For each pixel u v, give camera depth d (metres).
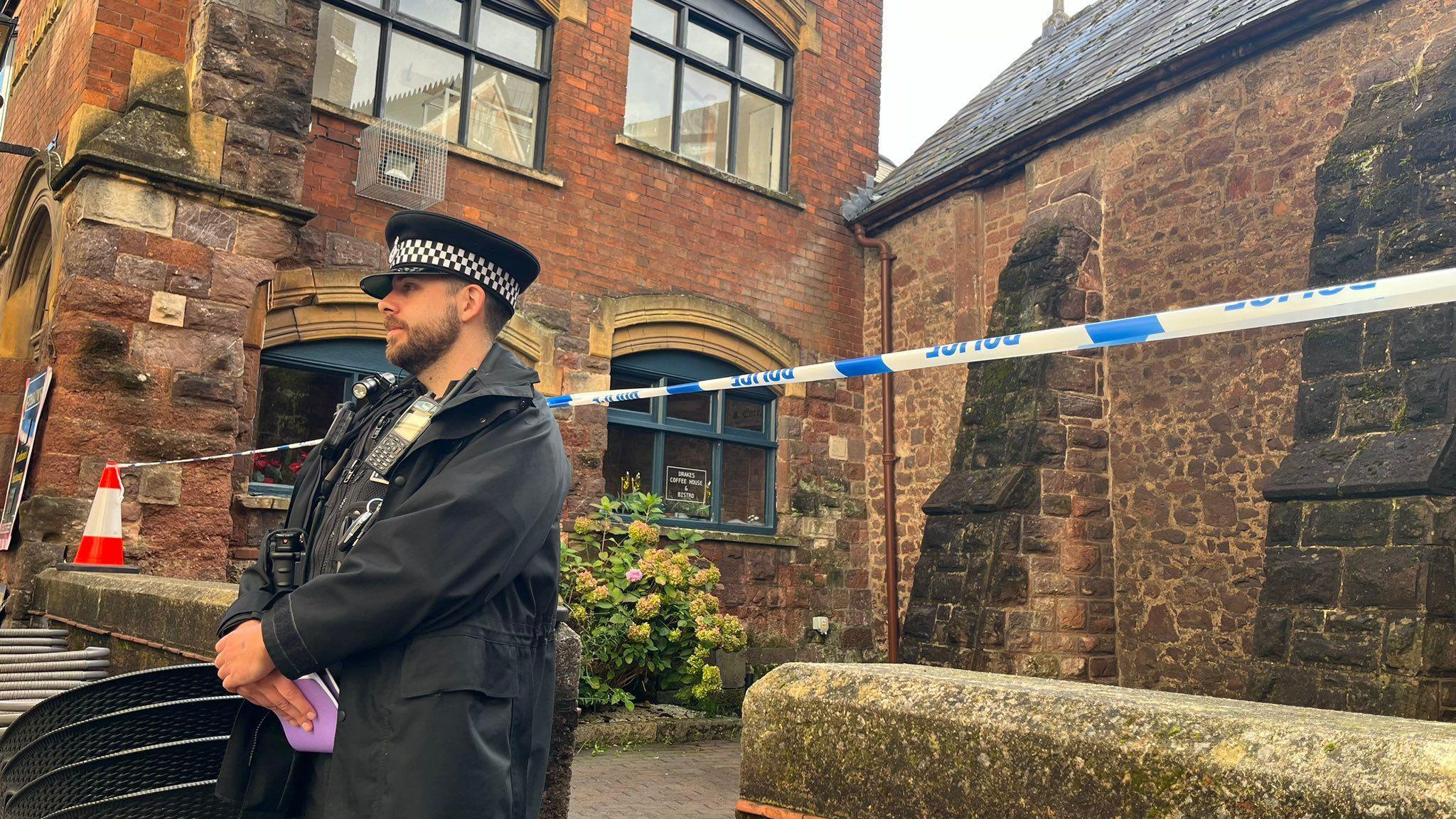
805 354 11.41
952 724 1.55
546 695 1.80
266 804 1.70
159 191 7.09
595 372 9.82
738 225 11.08
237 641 1.61
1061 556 8.62
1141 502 8.70
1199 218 8.45
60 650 5.28
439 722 1.53
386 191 8.54
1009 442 8.84
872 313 11.90
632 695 8.58
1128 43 9.90
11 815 1.78
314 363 8.47
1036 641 8.36
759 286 11.16
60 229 7.28
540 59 10.16
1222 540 8.04
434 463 1.77
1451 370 5.92
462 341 2.00
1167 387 8.62
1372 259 6.48
